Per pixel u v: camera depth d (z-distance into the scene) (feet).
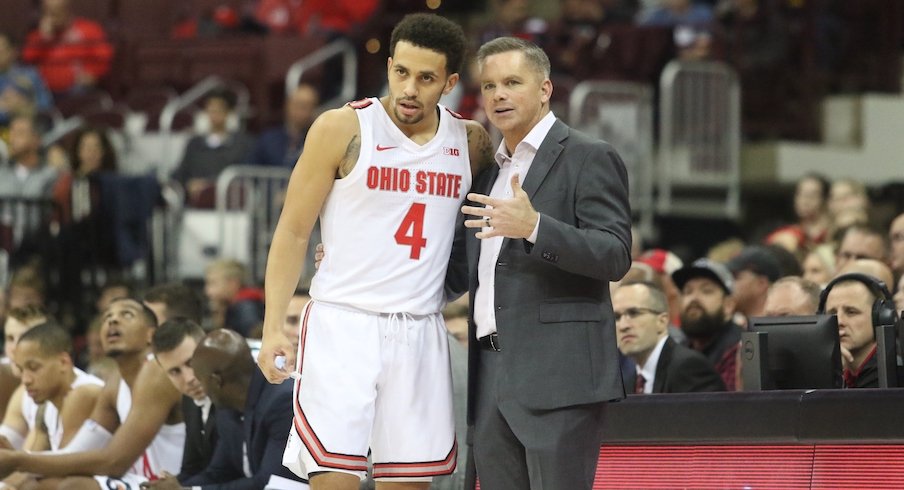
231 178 123.03
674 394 54.44
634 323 70.33
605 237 45.34
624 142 132.87
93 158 120.98
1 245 118.83
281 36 149.38
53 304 115.55
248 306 96.63
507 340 46.88
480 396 48.44
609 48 140.26
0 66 147.02
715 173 137.28
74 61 154.30
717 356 77.77
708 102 136.77
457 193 48.67
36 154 126.93
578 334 46.65
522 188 47.34
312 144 46.83
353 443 46.85
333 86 146.30
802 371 54.54
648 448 55.47
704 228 139.03
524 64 47.11
